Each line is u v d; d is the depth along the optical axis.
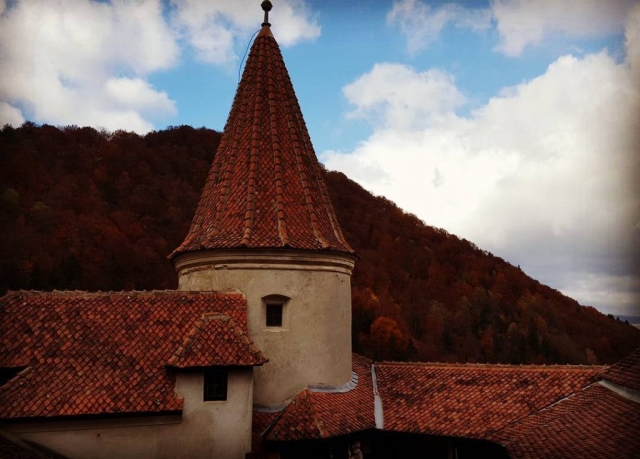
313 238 16.28
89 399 12.16
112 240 45.00
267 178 17.09
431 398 16.81
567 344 53.19
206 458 12.96
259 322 15.46
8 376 12.79
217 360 13.17
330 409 14.80
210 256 15.92
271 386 15.18
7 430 11.59
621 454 10.30
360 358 20.06
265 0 19.89
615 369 14.61
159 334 14.03
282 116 18.38
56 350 12.98
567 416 13.56
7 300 13.86
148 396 12.63
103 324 13.93
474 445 16.09
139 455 12.53
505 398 15.97
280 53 19.58
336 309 16.58
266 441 13.70
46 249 39.22
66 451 12.01
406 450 17.08
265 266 15.72
